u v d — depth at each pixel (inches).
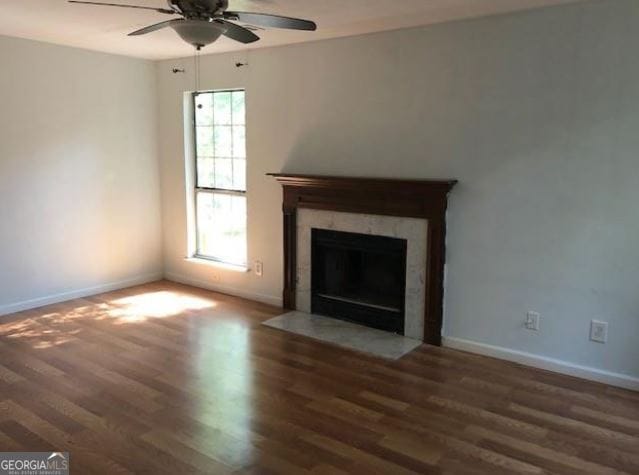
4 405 122.3
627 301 130.3
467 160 149.0
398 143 161.2
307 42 175.6
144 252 229.0
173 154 223.3
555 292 139.9
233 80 198.2
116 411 120.0
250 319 183.0
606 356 134.7
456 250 154.4
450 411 121.0
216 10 105.1
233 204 210.7
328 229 178.5
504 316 148.6
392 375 139.7
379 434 111.3
